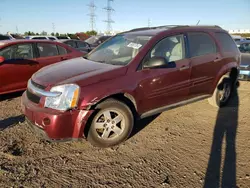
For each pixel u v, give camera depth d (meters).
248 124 4.16
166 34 3.94
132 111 3.54
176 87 3.93
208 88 4.58
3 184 2.54
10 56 5.32
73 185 2.57
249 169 2.88
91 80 3.09
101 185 2.58
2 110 4.68
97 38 19.00
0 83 5.09
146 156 3.16
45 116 2.91
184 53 4.09
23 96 3.52
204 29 4.59
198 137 3.70
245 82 7.34
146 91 3.54
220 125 4.14
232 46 5.11
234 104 5.26
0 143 3.37
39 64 5.68
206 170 2.86
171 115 4.56
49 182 2.61
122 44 4.06
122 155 3.18
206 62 4.37
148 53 3.63
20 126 3.96
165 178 2.71
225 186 2.58
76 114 2.97
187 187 2.56
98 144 3.26
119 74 3.30
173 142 3.54
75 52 6.48
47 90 3.02
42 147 3.32
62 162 2.99
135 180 2.67
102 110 3.18
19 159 3.01
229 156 3.15
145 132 3.85
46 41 6.00
